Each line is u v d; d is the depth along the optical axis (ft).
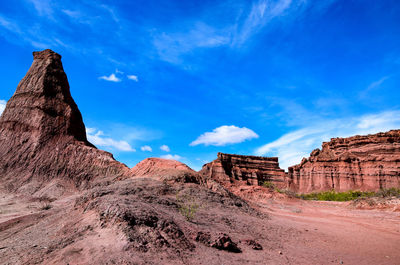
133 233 24.62
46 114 158.81
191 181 78.95
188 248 25.31
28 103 164.66
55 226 36.09
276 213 84.48
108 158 141.79
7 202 94.22
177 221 34.35
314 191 298.76
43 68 181.16
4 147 148.05
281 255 29.17
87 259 20.71
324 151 345.10
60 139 151.64
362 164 285.23
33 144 145.69
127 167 136.26
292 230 48.73
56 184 119.75
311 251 33.42
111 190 52.60
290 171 358.23
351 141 318.24
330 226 59.93
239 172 357.82
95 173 131.23
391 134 290.35
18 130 155.84
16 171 132.57
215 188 77.30
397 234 52.19
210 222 42.16
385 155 273.33
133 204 33.30
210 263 22.57
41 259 22.41
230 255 25.86
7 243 33.19
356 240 44.24
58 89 175.73
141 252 21.77
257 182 351.67
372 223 67.56
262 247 32.04
